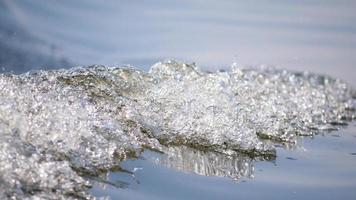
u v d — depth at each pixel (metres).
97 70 17.98
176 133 16.16
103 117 15.02
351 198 14.34
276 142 18.52
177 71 19.62
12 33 49.94
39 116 13.45
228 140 16.44
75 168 12.90
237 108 18.00
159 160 14.77
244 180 14.74
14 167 11.64
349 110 24.50
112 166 13.67
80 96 15.62
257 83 25.33
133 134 15.20
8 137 12.28
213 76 20.98
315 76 30.28
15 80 15.35
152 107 16.55
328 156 17.72
